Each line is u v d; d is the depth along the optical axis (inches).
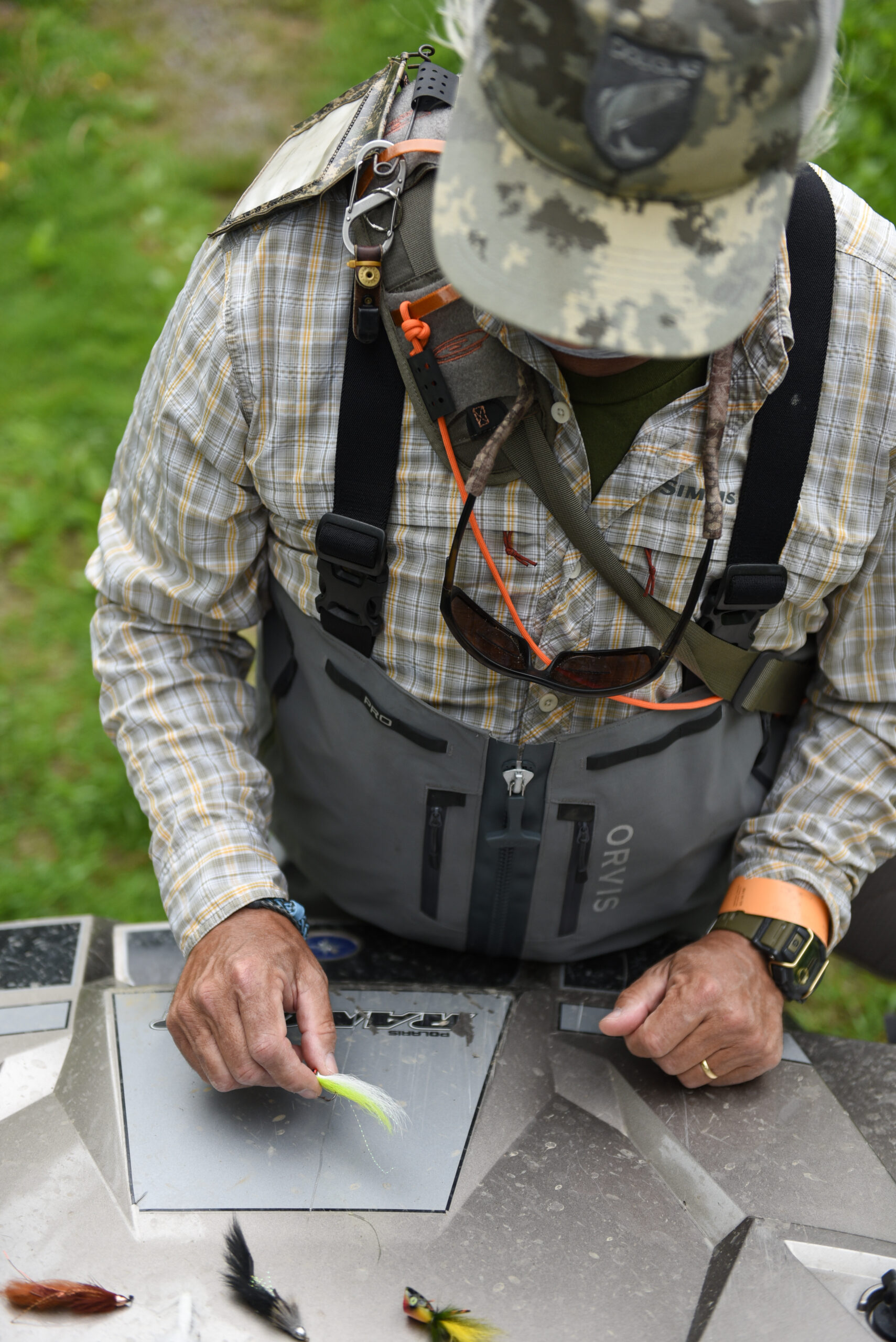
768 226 35.7
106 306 145.4
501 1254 40.3
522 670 44.6
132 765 50.4
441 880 51.6
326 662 48.4
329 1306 38.3
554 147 34.3
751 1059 46.7
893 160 139.4
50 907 96.0
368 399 42.3
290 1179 42.2
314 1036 44.7
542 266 34.7
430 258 40.5
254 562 49.8
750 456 42.3
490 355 40.7
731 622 45.0
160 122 169.9
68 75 175.2
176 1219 40.6
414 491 43.2
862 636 47.8
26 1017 49.0
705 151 33.8
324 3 187.5
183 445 45.1
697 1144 44.8
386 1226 40.9
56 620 116.0
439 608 44.8
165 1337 36.8
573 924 52.7
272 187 43.6
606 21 32.9
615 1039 49.8
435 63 44.1
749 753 51.3
